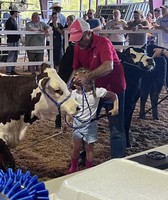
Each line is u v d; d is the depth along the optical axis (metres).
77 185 0.77
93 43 3.68
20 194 0.67
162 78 6.72
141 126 6.54
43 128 5.95
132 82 5.04
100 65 3.65
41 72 3.36
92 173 0.82
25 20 16.17
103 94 3.80
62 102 3.31
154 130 6.33
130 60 5.38
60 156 4.80
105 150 5.13
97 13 17.91
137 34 9.04
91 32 3.65
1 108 3.28
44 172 4.26
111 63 3.64
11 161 3.27
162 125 6.67
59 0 23.75
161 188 0.76
